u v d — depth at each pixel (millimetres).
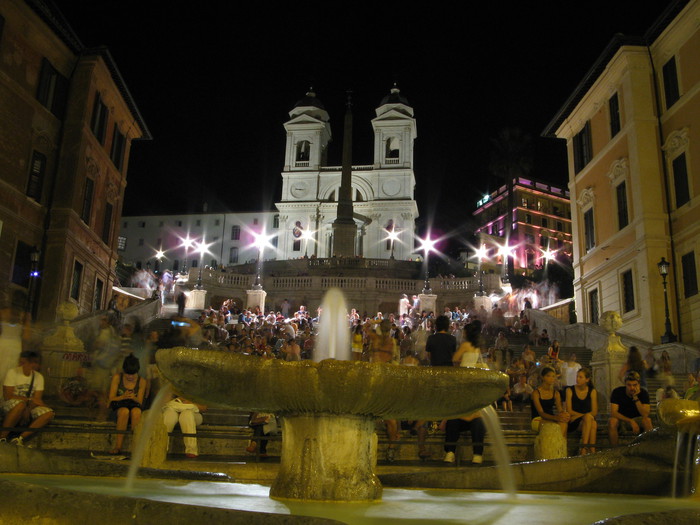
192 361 4305
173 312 33281
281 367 4332
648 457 5902
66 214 24250
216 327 23344
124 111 31094
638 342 21891
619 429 10477
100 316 22953
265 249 76875
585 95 29281
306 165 75375
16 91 22219
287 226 73438
